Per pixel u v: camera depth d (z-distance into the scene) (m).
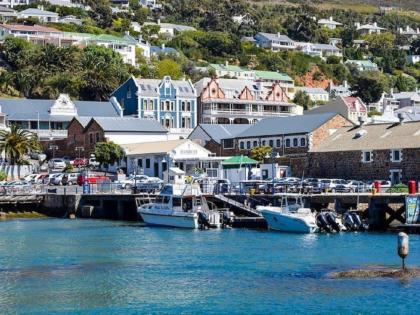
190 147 158.00
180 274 69.38
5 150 159.62
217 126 176.00
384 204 100.06
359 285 63.16
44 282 66.31
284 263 74.12
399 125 134.88
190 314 55.75
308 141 147.62
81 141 178.38
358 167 132.62
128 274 69.56
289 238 93.69
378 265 71.50
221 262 75.56
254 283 64.94
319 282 64.75
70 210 130.25
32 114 192.88
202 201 111.38
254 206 112.19
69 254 82.06
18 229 108.81
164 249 85.44
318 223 98.75
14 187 134.88
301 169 144.12
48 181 147.12
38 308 57.50
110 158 163.25
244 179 145.38
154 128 178.00
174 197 111.00
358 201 101.44
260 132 160.12
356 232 98.31
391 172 127.00
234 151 165.12
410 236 91.50
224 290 62.59
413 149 123.81
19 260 77.88
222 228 107.38
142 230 106.31
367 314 54.94
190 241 92.44
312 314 55.12
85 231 105.56
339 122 150.38
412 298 58.66
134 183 135.12
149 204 114.00
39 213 132.62
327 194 105.50
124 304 58.53
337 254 79.00
